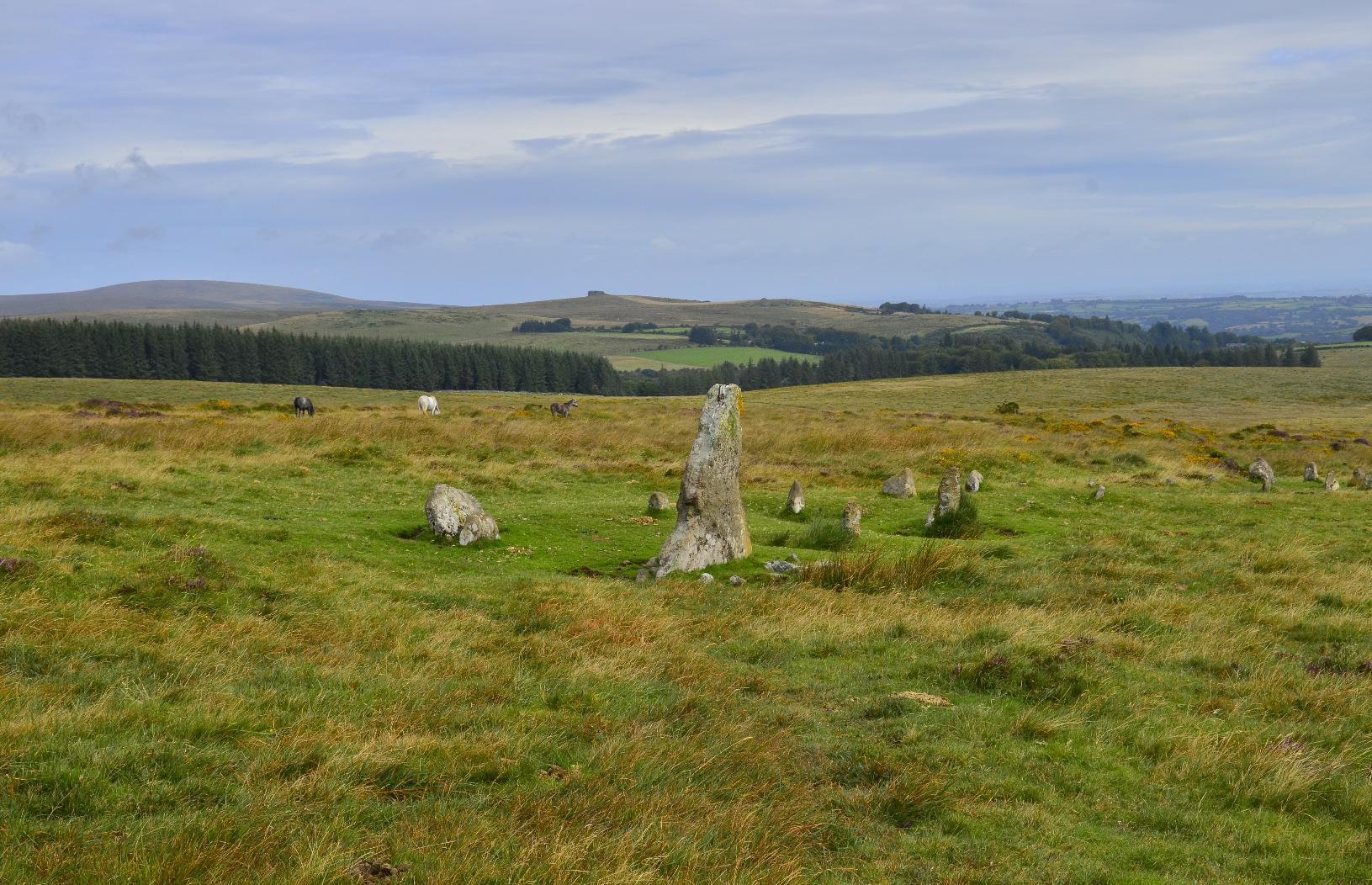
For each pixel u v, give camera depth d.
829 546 24.12
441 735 10.32
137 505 22.78
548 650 14.11
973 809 9.54
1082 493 33.94
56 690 10.62
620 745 10.20
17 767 8.36
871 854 8.55
